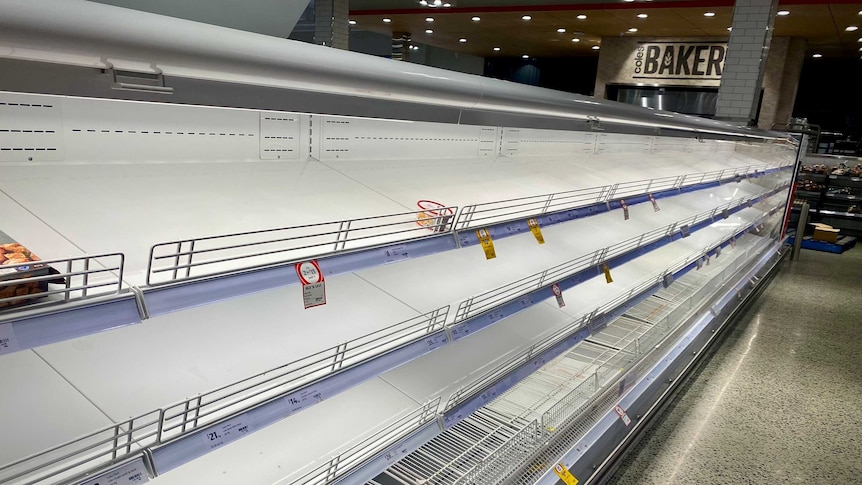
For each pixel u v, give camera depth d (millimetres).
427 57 17703
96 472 750
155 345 1174
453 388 1621
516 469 1664
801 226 7234
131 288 745
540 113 1538
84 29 611
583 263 2178
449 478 1610
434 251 1259
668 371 2842
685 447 2814
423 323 1464
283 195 1372
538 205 1838
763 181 5656
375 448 1267
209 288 830
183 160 1407
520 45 13914
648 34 11016
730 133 3244
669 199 3793
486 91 1308
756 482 2574
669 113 2344
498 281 1939
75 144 1191
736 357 4027
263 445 1311
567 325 2135
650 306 3412
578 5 8781
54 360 1053
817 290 5922
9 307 636
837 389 3582
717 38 10688
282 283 936
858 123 14516
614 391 2348
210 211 1161
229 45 770
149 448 808
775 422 3125
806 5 7621
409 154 2100
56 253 843
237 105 857
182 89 781
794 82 10867
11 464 665
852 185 9125
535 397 2164
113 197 1102
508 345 1936
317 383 1065
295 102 942
